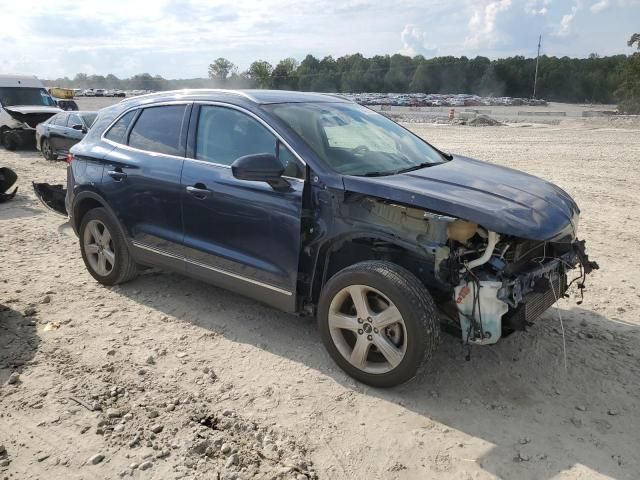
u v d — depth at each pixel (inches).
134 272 213.0
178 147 184.1
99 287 216.7
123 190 196.7
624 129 1194.6
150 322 185.3
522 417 133.0
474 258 138.6
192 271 182.5
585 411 135.2
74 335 175.5
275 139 160.2
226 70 5137.8
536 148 742.5
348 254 162.4
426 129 1232.8
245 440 125.0
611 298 202.5
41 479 113.0
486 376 150.8
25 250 268.7
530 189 154.5
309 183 151.6
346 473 114.7
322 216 150.3
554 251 151.8
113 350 165.2
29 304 198.8
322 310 150.3
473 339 135.2
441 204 132.3
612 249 264.1
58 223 326.3
